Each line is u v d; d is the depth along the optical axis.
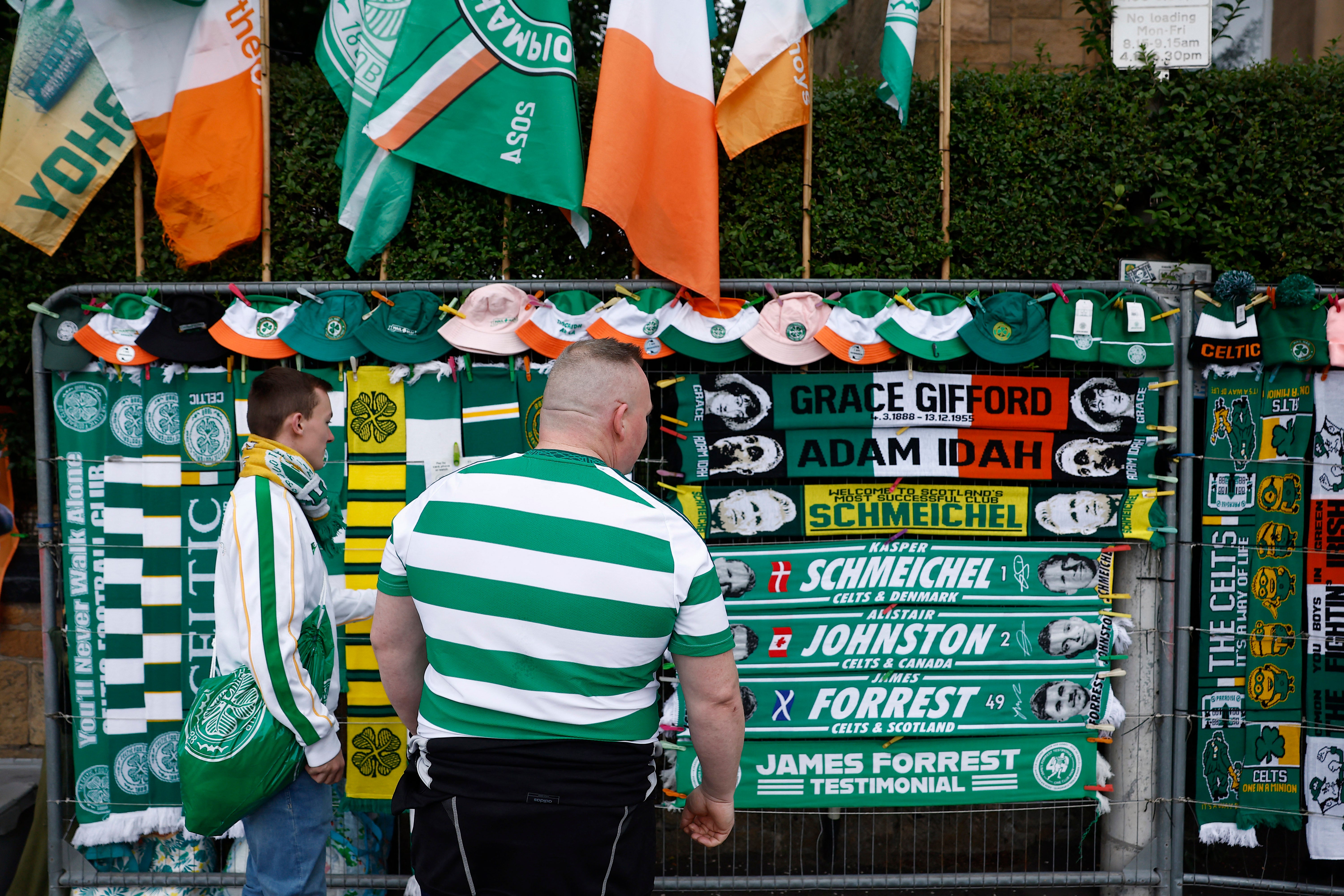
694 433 2.77
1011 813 3.13
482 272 2.93
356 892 2.82
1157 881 2.82
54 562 2.80
